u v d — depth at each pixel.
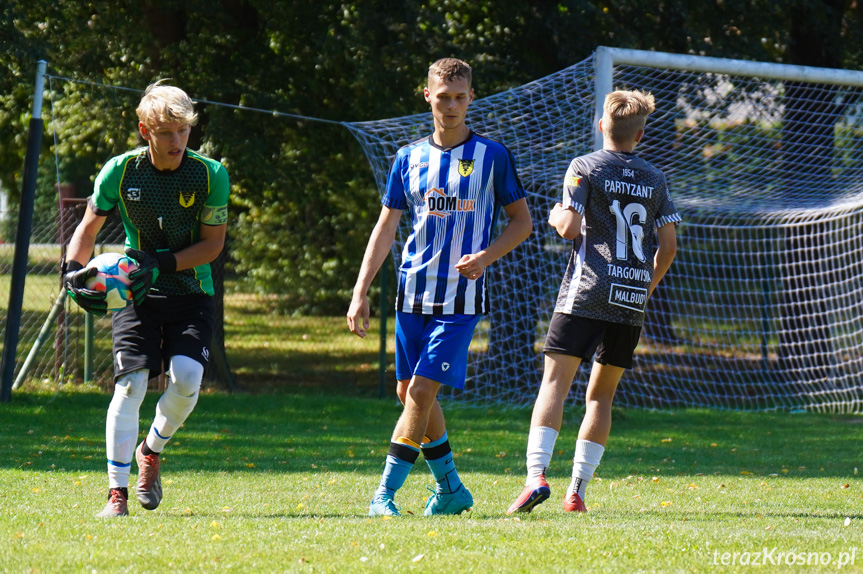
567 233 14.96
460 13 44.84
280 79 42.38
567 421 33.59
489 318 40.03
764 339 49.44
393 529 12.28
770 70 31.75
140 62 42.72
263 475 21.38
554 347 15.30
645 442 30.34
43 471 21.08
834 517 15.02
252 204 47.97
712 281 56.41
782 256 52.22
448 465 15.29
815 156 37.81
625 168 15.38
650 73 36.62
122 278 13.70
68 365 39.44
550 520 13.64
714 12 44.19
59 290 36.47
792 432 33.91
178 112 13.65
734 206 40.75
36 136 31.83
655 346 55.91
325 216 62.34
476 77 40.59
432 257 14.67
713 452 28.09
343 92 43.78
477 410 36.84
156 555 10.50
